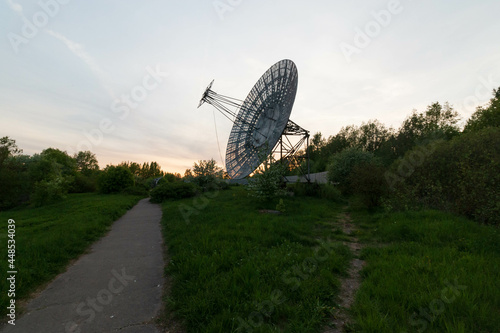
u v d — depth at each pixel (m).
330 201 15.81
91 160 52.38
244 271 3.86
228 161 20.28
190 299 3.18
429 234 5.74
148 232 8.34
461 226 6.05
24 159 28.69
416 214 7.71
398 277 3.60
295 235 6.50
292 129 17.55
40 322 3.02
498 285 3.21
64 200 19.62
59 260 5.25
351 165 21.02
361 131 50.78
